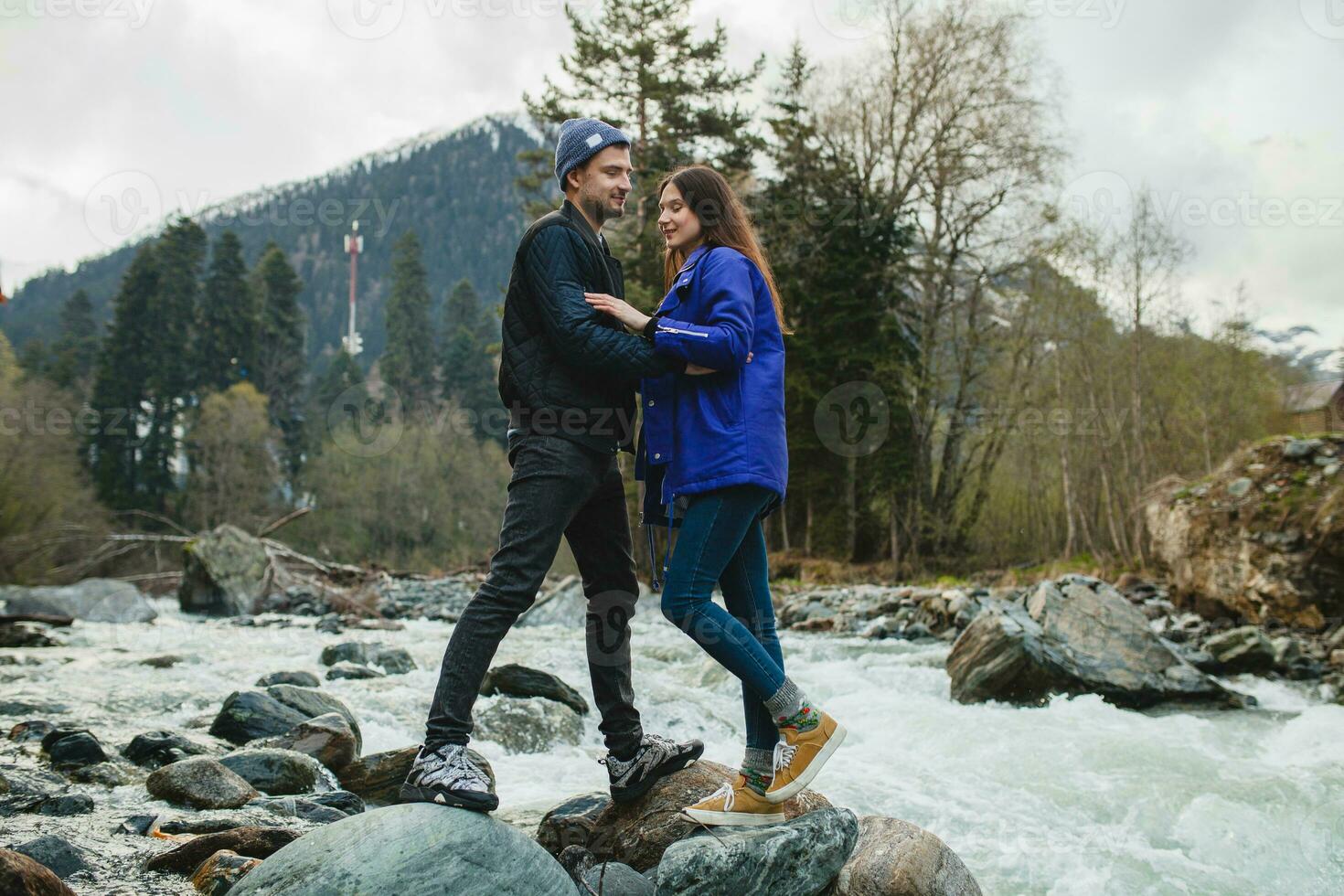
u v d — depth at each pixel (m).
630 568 2.79
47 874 2.04
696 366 2.43
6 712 4.95
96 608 13.18
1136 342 18.66
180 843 2.75
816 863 2.39
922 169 23.86
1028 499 23.52
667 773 2.81
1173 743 4.75
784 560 24.20
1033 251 21.23
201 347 58.66
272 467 45.16
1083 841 3.42
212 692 5.84
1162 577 14.59
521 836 2.22
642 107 24.94
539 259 2.48
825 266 23.58
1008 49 22.59
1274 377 20.58
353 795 3.44
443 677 2.35
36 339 67.75
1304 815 3.66
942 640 9.36
